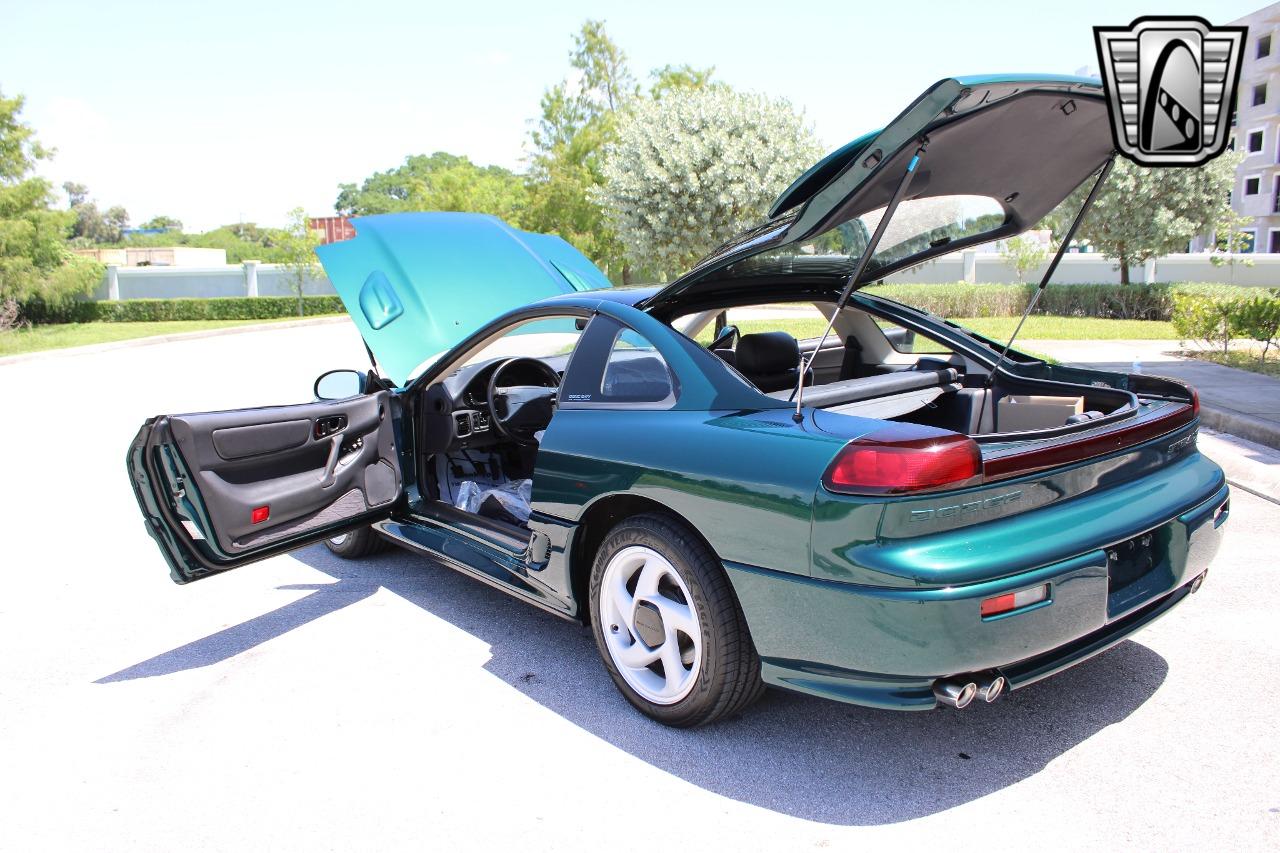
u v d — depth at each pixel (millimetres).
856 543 2236
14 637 3844
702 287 3350
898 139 2295
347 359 15469
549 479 3115
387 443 3986
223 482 3314
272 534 3506
